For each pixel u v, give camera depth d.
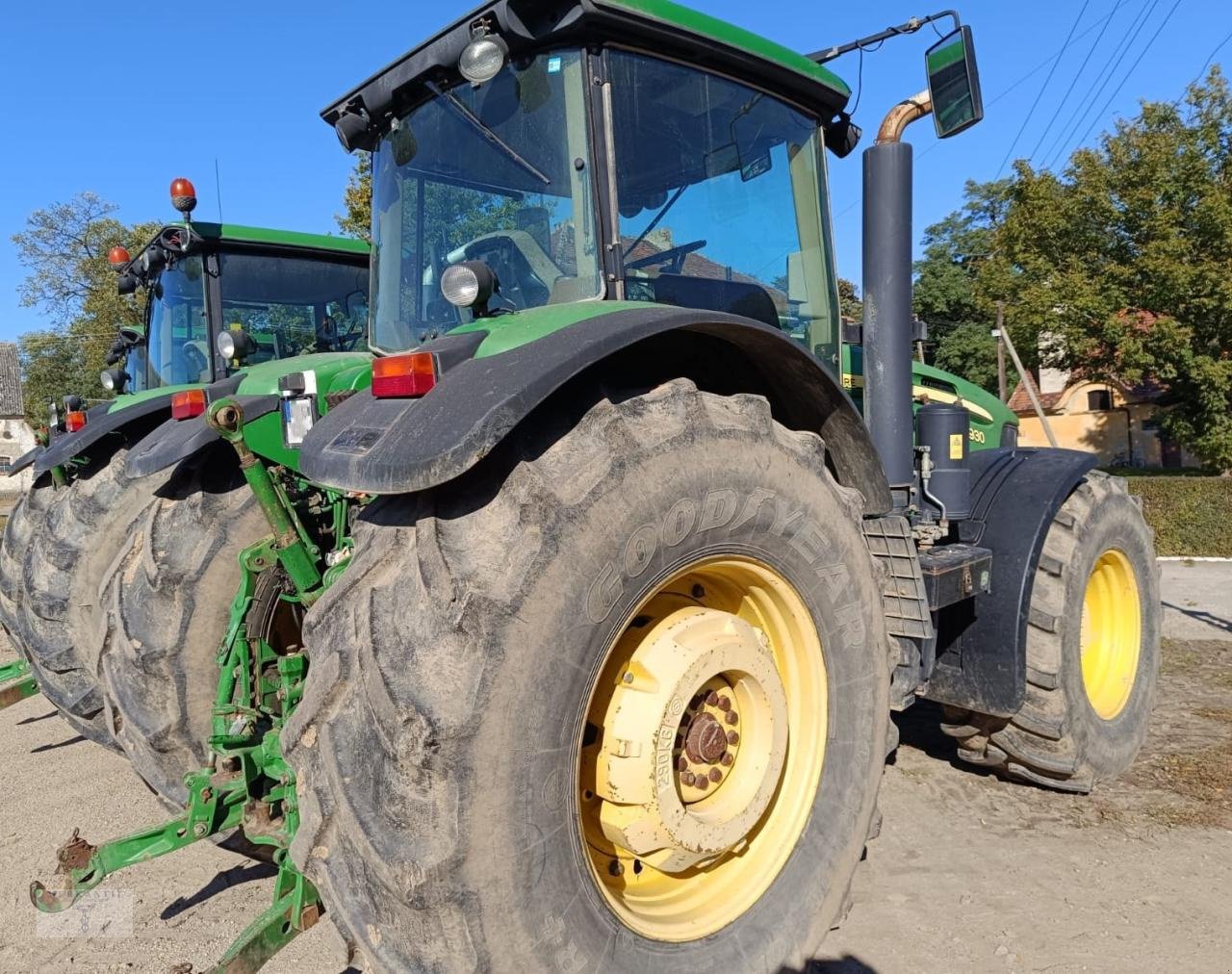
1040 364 20.70
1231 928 2.62
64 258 38.44
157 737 2.81
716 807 2.12
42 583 3.76
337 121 3.06
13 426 44.31
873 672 2.44
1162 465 29.39
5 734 4.71
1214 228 16.95
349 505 3.04
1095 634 3.91
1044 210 19.33
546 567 1.71
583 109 2.41
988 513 3.38
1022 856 3.08
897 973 2.44
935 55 3.06
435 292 2.87
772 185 2.96
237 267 5.49
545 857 1.71
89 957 2.66
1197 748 4.04
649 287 2.56
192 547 2.93
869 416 3.14
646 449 1.88
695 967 1.99
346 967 2.54
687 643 2.02
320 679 1.77
